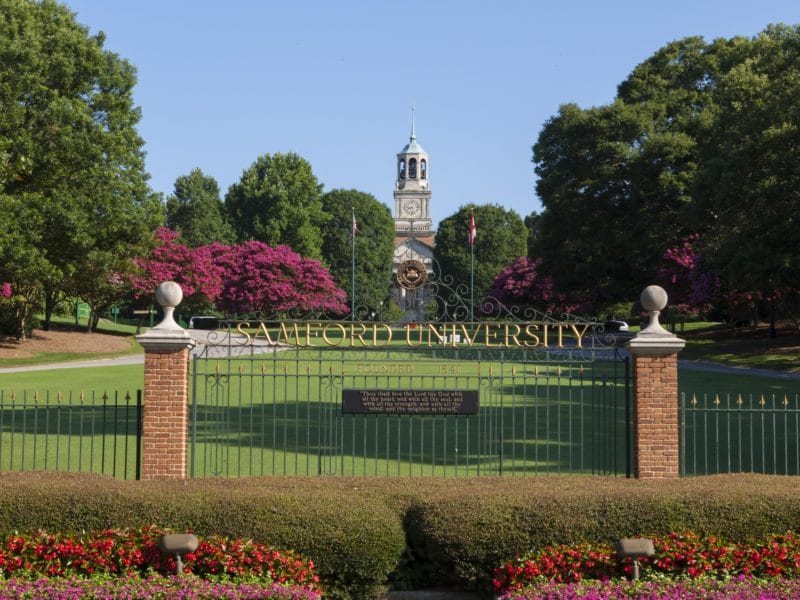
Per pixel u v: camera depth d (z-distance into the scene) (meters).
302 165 89.88
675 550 8.94
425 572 9.86
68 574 8.69
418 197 138.62
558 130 50.31
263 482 11.24
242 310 67.06
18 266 35.66
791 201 31.98
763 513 9.27
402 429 20.11
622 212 48.31
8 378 31.41
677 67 51.06
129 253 43.16
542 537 9.24
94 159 38.56
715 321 63.72
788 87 32.75
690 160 45.22
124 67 41.22
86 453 16.86
